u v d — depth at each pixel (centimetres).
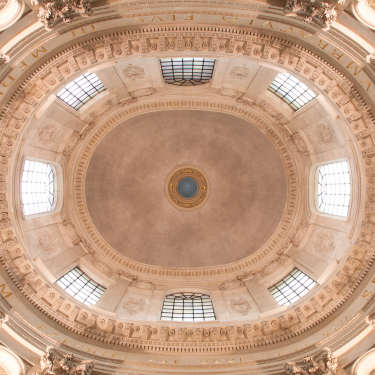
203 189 3098
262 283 2541
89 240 2738
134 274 2778
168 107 2659
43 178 2389
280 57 1750
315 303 1950
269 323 1969
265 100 2394
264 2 1514
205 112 2712
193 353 1892
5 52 1469
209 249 2975
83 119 2427
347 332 1684
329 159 2277
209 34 1727
